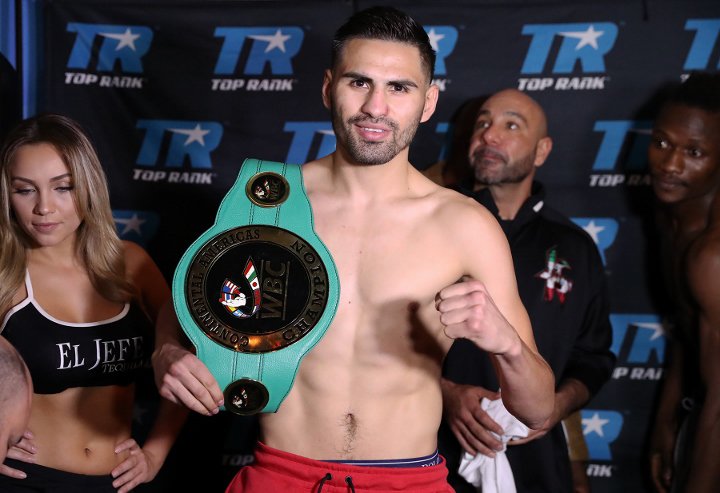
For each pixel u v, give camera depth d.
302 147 3.12
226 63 3.10
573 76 3.05
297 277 1.74
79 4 3.07
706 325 2.60
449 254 1.79
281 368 1.71
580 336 2.77
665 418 2.96
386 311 1.76
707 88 2.69
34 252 2.20
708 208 2.72
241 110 3.12
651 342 3.08
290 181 1.80
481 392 2.44
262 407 1.71
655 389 3.09
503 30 3.05
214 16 3.08
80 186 2.14
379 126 1.69
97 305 2.22
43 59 3.07
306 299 1.73
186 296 1.73
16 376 1.46
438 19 3.06
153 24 3.09
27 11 3.00
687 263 2.64
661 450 2.97
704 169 2.68
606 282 2.86
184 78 3.11
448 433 2.58
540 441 2.57
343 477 1.73
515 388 1.70
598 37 3.03
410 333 1.77
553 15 3.04
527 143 2.73
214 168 3.13
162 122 3.12
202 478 3.12
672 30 3.00
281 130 3.12
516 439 2.43
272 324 1.72
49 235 2.12
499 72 3.07
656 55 3.02
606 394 3.11
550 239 2.72
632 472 3.10
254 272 1.74
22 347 2.10
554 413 2.50
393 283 1.77
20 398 1.45
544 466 2.56
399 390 1.77
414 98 1.72
